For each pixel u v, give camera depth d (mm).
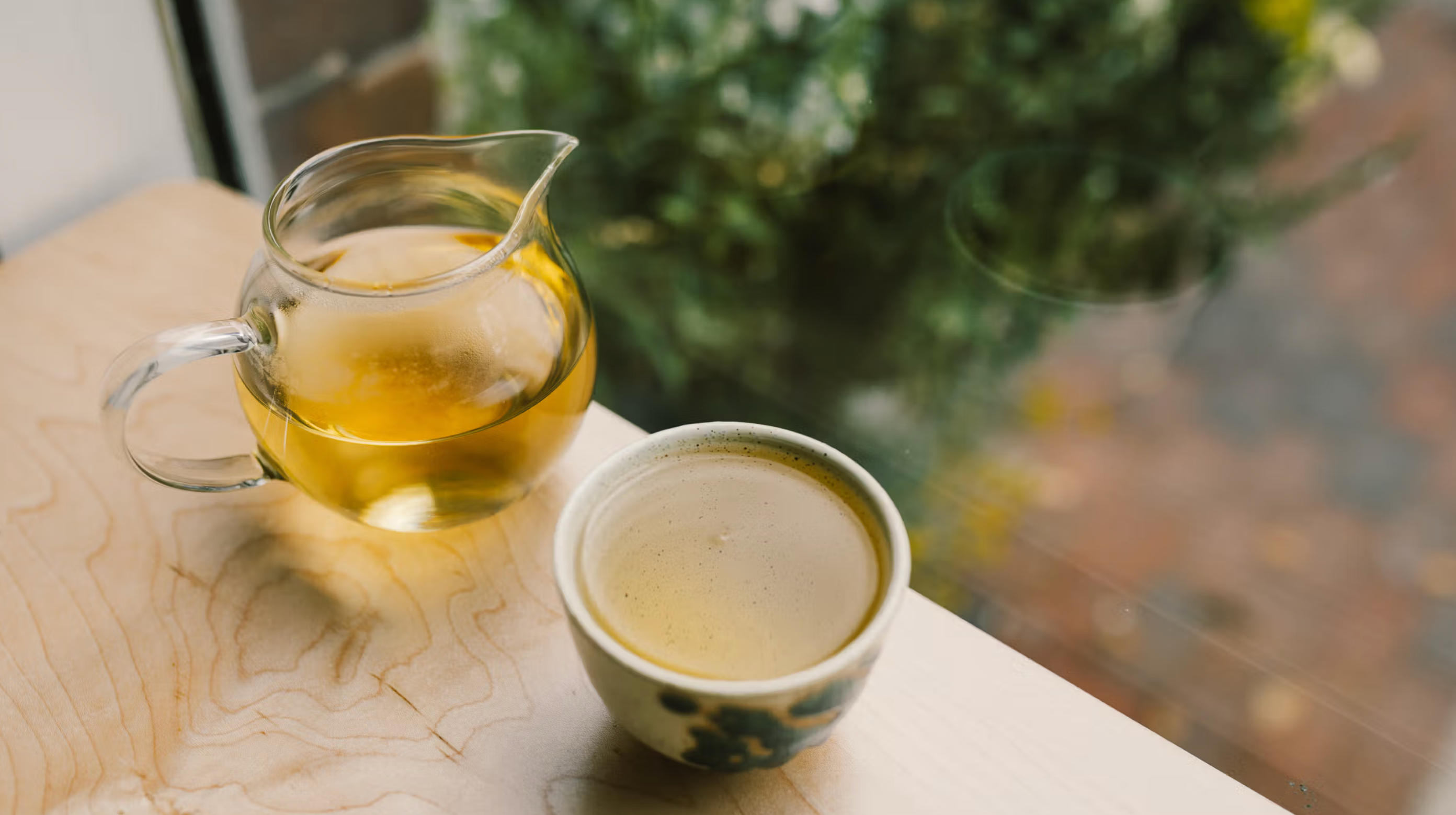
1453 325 899
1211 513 820
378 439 381
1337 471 844
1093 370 882
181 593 410
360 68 754
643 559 358
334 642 400
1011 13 747
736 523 364
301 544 422
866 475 366
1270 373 893
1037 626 758
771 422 838
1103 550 797
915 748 380
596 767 376
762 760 354
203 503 432
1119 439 850
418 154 417
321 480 394
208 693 389
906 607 408
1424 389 887
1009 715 386
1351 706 731
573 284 415
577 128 790
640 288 835
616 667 336
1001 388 863
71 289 501
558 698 388
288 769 375
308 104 710
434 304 387
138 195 543
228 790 372
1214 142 823
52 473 439
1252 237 865
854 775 375
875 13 729
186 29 589
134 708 386
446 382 385
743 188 791
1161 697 732
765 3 711
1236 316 903
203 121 616
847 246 829
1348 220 906
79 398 463
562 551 352
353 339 385
